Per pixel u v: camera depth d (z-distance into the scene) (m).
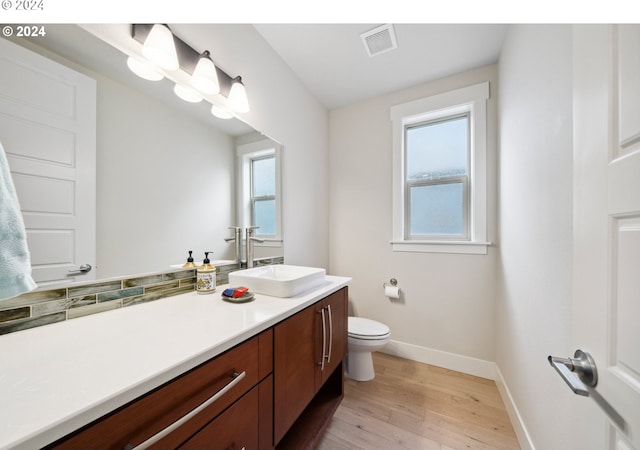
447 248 2.01
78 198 0.84
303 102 2.10
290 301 1.03
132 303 0.99
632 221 0.41
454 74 1.98
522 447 1.21
